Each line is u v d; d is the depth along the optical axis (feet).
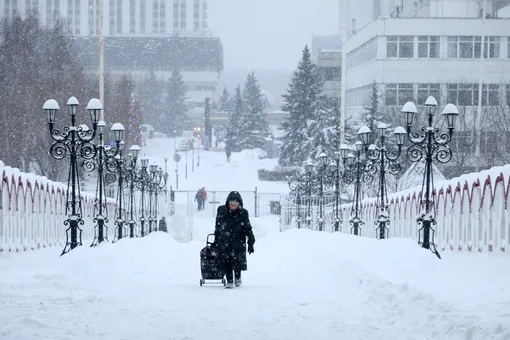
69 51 476.54
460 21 521.24
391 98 532.32
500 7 574.56
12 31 433.07
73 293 81.87
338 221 225.35
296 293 85.66
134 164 220.02
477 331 52.39
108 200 236.63
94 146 139.54
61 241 162.81
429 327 58.85
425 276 87.25
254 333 57.06
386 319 65.05
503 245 106.73
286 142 626.23
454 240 126.31
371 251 122.21
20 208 130.00
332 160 495.82
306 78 626.23
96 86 524.93
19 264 108.27
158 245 180.34
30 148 384.27
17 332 54.80
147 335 55.67
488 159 424.05
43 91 401.29
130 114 556.51
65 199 165.99
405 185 276.21
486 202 112.37
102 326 59.26
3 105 383.65
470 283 78.48
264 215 452.35
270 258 156.76
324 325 61.62
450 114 123.54
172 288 91.61
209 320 63.36
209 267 95.20
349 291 86.22
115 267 113.39
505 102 485.56
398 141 170.09
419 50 529.04
